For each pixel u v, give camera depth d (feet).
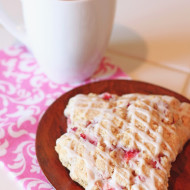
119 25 1.57
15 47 1.49
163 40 1.50
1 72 1.38
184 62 1.41
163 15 1.63
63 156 1.02
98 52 1.26
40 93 1.31
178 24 1.58
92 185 0.96
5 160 1.08
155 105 1.10
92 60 1.27
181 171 1.04
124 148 1.01
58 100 1.20
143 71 1.38
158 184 0.95
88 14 1.10
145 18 1.61
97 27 1.16
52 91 1.32
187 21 1.59
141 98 1.15
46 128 1.13
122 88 1.26
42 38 1.17
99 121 1.06
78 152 1.01
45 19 1.11
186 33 1.53
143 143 1.01
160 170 0.98
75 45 1.17
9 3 1.61
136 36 1.52
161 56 1.44
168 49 1.46
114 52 1.46
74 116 1.11
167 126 1.05
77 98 1.16
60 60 1.22
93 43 1.20
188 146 1.10
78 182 1.00
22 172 1.06
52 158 1.05
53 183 0.99
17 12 1.56
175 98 1.18
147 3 1.69
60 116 1.16
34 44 1.22
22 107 1.25
